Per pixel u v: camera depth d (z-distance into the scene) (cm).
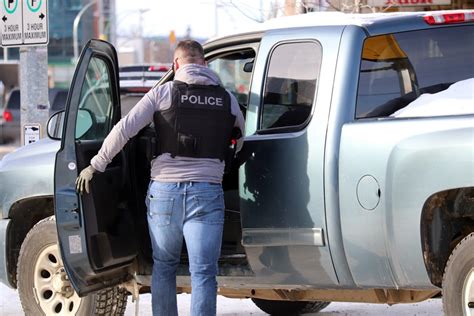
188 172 1192
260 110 1242
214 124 1196
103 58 1305
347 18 1213
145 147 1306
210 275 1199
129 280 1327
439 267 1111
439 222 1104
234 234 1317
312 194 1155
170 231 1207
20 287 1415
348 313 1616
